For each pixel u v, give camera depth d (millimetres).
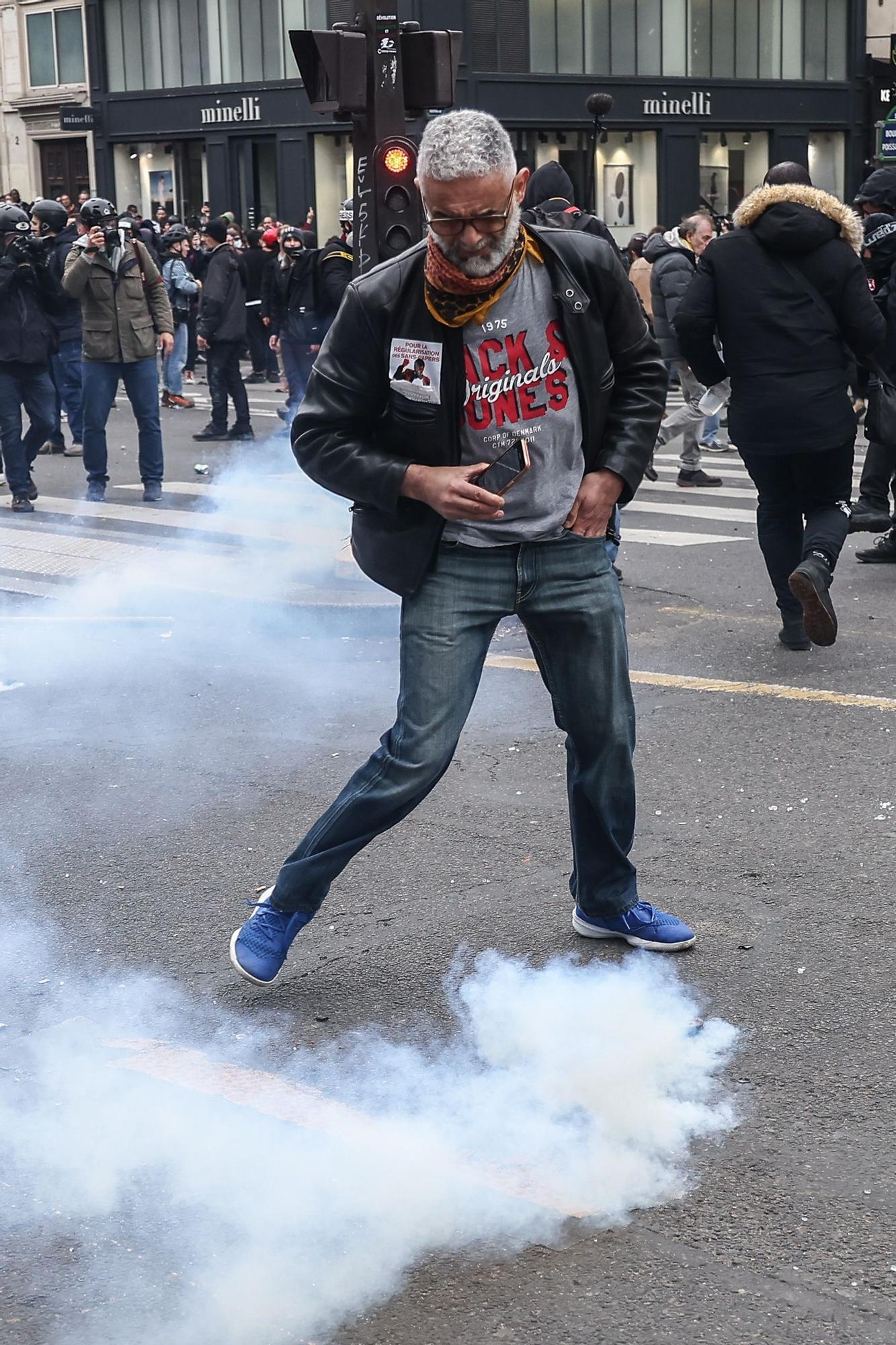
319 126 31562
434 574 3436
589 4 31172
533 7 30547
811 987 3709
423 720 3469
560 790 5188
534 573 3463
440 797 5129
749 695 6254
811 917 4117
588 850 3912
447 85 7301
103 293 11320
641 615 7801
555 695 3723
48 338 11336
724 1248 2688
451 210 2984
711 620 7656
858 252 6418
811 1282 2586
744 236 6398
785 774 5273
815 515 6469
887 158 18875
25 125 37531
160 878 4496
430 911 4223
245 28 32312
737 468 13594
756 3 32969
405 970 3861
